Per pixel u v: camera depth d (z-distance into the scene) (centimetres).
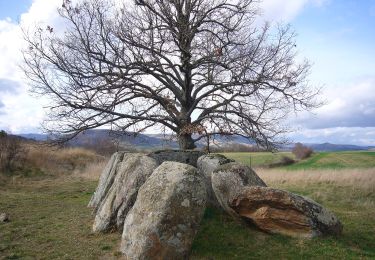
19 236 1077
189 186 904
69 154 3209
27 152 2734
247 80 1546
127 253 888
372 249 1016
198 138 1642
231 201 1079
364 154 4728
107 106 1529
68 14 1612
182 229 873
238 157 4100
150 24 1598
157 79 1639
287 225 1026
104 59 1498
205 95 1673
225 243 986
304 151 4634
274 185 2170
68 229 1124
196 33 1673
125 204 1053
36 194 1839
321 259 912
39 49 1499
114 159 1454
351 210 1553
